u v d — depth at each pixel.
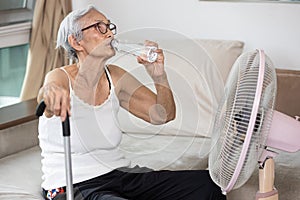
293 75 2.99
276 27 3.19
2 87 3.53
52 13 3.46
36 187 2.28
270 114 1.70
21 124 2.72
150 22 3.52
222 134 1.77
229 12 3.28
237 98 1.70
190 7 3.38
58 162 2.11
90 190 2.04
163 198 2.13
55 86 1.74
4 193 2.18
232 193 2.38
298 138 1.78
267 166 1.82
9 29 3.39
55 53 3.49
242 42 3.13
